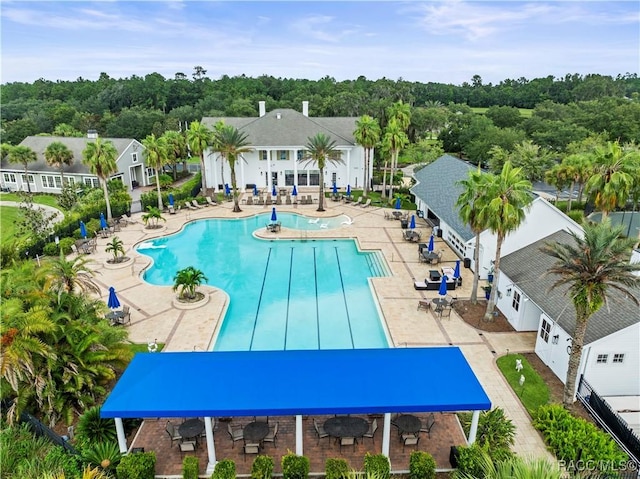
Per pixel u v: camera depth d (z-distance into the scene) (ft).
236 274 110.63
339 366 56.29
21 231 134.92
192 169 263.70
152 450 54.03
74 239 130.31
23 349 55.11
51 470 47.93
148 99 434.30
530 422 60.18
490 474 41.01
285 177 199.31
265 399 50.16
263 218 157.07
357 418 55.26
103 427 55.67
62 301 66.44
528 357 74.64
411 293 97.25
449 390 51.98
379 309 90.43
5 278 65.77
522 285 80.59
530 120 289.74
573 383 60.34
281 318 89.61
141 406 49.03
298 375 54.49
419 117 326.03
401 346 77.15
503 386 67.41
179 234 141.59
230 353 58.90
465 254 113.60
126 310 86.02
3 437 53.52
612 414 57.62
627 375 65.62
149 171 231.30
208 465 50.96
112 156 146.00
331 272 111.55
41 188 206.28
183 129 365.20
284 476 48.21
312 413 49.01
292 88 490.08
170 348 76.79
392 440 55.21
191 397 50.42
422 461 48.42
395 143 166.61
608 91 486.38
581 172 155.43
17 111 400.67
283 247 128.98
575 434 54.54
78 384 58.49
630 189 117.60
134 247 127.85
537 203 90.68
